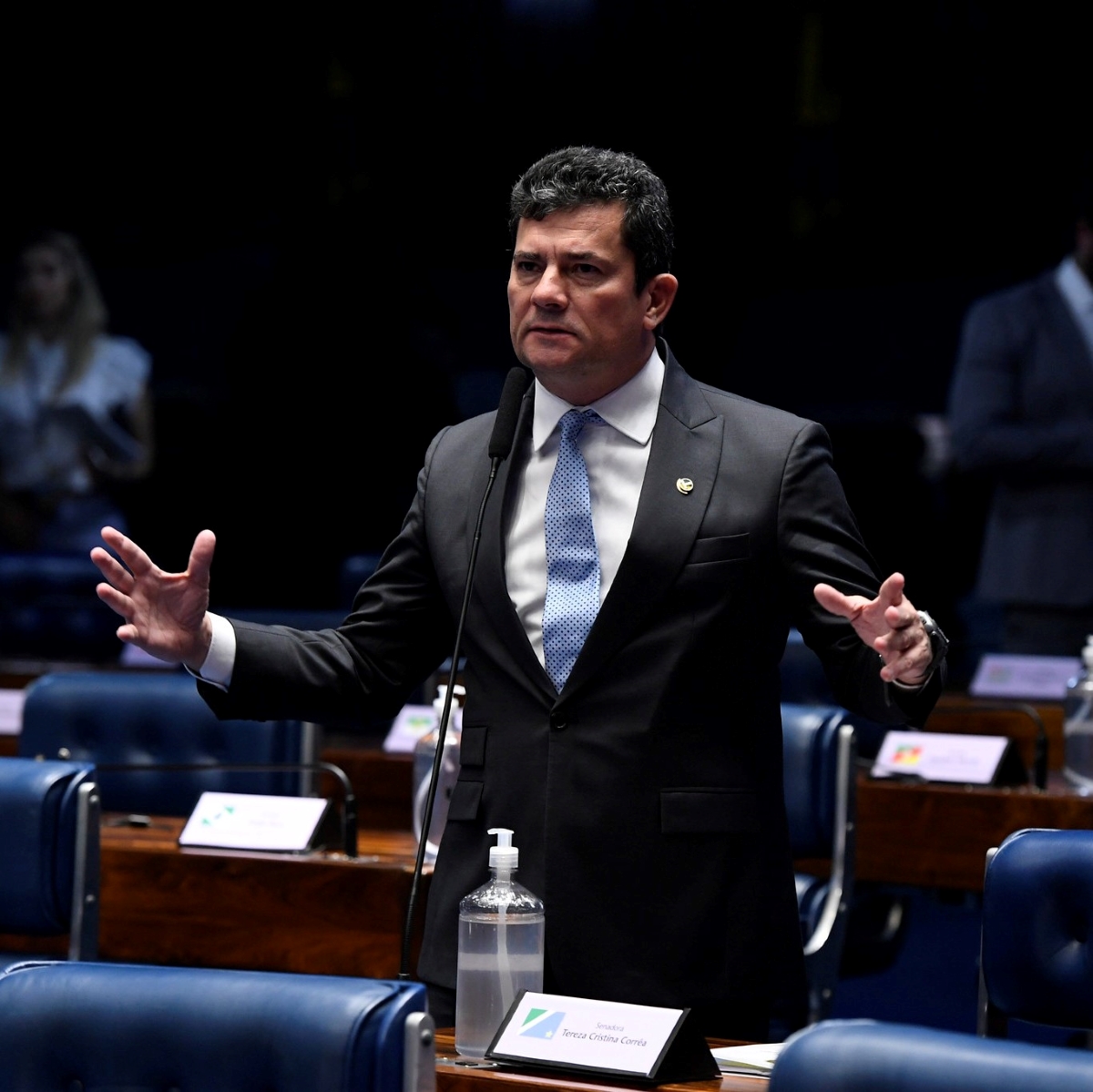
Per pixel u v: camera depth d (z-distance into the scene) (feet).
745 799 22.67
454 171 95.40
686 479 23.24
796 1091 15.29
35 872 28.89
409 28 95.55
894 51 84.89
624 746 22.44
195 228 99.66
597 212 22.89
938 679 20.76
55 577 78.69
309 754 40.42
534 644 23.39
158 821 39.52
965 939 51.55
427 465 25.43
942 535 79.51
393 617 24.93
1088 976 21.54
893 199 85.56
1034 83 82.07
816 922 37.91
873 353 86.02
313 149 97.91
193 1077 16.26
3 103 104.32
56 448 82.53
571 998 19.72
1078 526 59.72
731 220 88.99
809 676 44.88
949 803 42.75
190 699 40.68
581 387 23.38
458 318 95.40
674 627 22.74
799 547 22.97
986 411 61.21
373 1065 15.57
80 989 16.92
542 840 22.43
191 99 99.81
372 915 32.63
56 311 82.89
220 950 33.96
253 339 95.61
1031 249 82.69
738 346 89.20
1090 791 42.63
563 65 92.43
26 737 41.34
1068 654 60.03
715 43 88.58
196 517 93.66
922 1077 14.82
